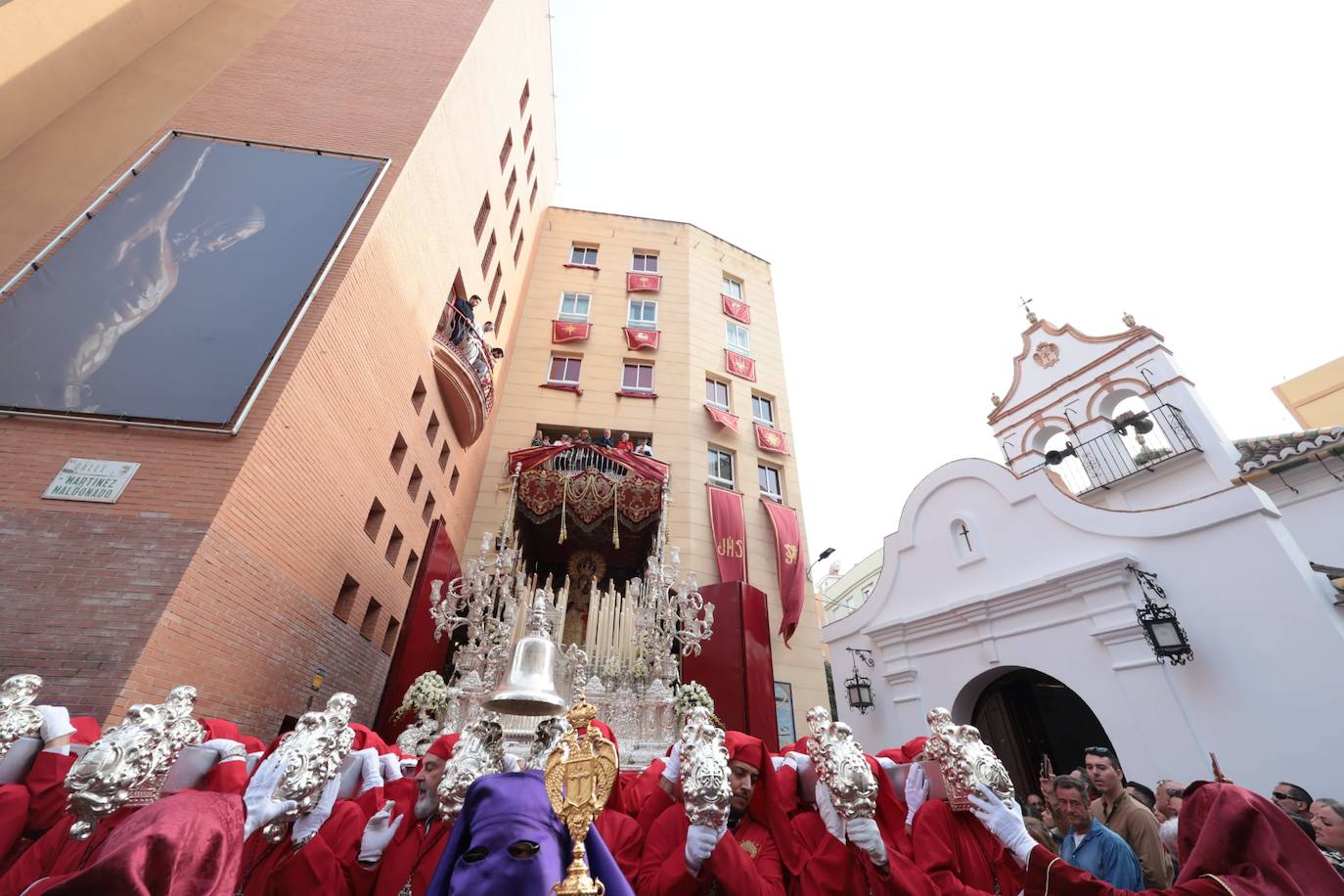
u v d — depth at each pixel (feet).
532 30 57.67
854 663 38.45
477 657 23.22
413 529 36.40
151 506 19.06
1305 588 22.88
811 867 9.71
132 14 33.40
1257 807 8.21
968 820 10.70
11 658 16.12
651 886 9.16
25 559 17.57
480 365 41.78
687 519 51.06
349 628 29.14
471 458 48.01
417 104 35.42
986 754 9.80
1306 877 7.61
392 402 31.73
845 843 9.71
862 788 9.06
